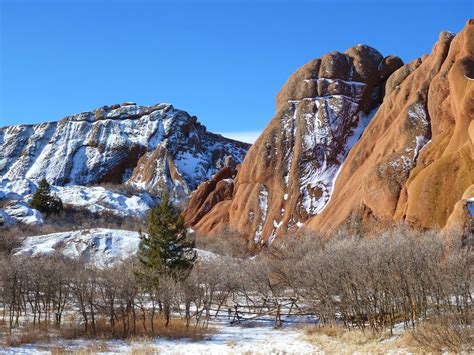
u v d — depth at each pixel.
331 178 82.81
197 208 101.75
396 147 68.25
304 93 92.62
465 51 64.62
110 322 33.09
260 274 42.69
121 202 159.88
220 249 71.56
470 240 37.19
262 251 74.00
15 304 36.22
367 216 64.19
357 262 31.12
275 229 81.44
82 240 74.81
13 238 74.50
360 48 94.62
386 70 92.44
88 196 159.50
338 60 93.12
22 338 27.97
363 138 79.50
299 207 81.31
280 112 92.94
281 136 90.19
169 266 41.25
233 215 91.00
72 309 40.09
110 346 27.44
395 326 29.34
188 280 38.53
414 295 28.73
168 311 34.00
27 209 107.62
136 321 34.84
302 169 84.94
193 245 43.34
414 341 23.98
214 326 35.72
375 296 29.97
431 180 53.16
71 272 36.75
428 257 29.27
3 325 32.78
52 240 76.44
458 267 26.45
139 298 39.12
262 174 89.12
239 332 33.16
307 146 86.25
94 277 35.22
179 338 30.64
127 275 35.47
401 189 60.72
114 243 74.56
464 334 22.03
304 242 56.03
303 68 95.38
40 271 35.56
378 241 36.50
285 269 43.22
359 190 67.69
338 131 86.56
